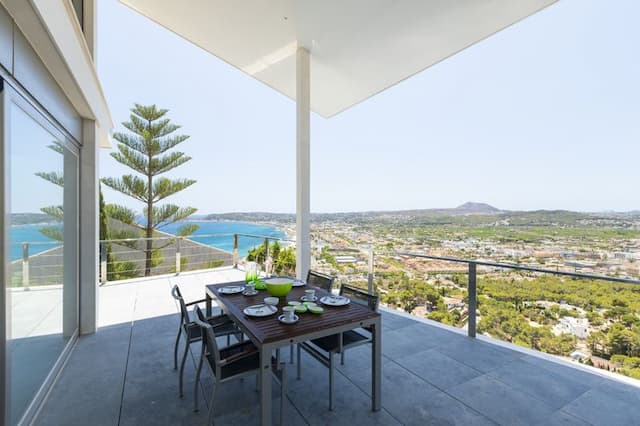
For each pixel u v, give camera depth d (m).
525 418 1.79
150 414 1.82
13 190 1.61
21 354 1.72
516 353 2.61
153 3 3.44
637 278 2.15
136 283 5.22
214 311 3.82
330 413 1.83
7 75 1.52
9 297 1.51
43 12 1.56
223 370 1.67
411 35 3.40
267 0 3.14
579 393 2.04
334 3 3.06
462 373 2.29
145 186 10.27
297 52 3.81
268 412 1.50
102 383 2.16
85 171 3.07
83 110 2.86
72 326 2.80
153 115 10.27
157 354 2.62
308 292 2.23
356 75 4.34
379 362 1.86
